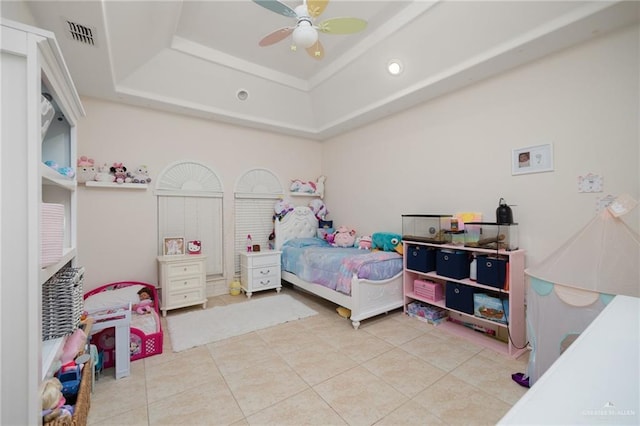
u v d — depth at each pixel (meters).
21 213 1.03
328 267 3.25
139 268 3.50
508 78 2.66
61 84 1.46
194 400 1.78
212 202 4.06
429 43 2.68
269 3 1.77
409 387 1.90
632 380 0.63
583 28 2.05
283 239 4.43
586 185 2.21
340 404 1.73
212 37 3.01
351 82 3.57
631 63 2.01
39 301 1.07
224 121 4.10
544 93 2.42
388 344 2.52
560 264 1.70
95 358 1.95
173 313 3.31
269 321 3.05
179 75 3.25
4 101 1.03
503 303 2.44
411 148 3.60
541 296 1.75
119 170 3.31
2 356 1.00
